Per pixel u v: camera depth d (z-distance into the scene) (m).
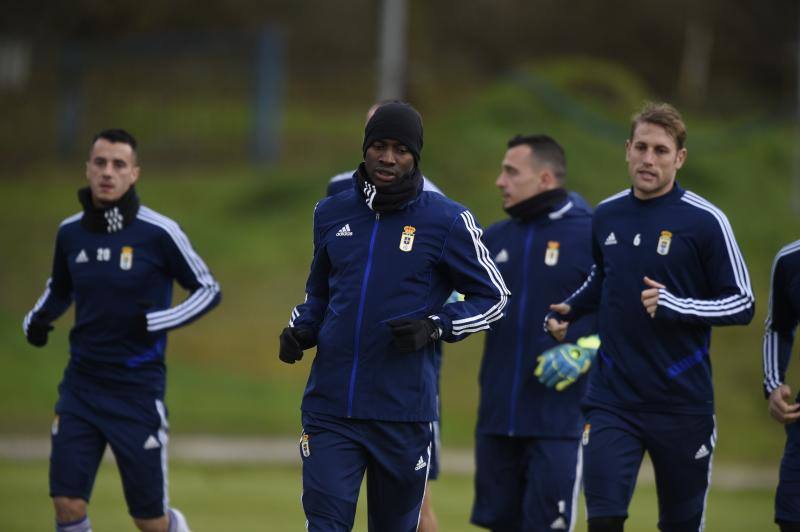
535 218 25.47
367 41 150.00
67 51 116.56
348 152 114.00
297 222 95.69
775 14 160.38
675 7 157.25
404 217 18.80
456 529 33.00
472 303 18.75
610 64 152.75
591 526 21.16
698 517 22.00
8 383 67.44
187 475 45.59
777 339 21.11
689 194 21.70
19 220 95.69
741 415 67.12
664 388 21.31
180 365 72.62
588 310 23.14
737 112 133.12
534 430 24.77
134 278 23.41
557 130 102.12
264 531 31.05
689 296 21.52
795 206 102.31
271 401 67.81
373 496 19.19
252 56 132.75
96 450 23.42
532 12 155.38
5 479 40.97
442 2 152.62
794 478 19.80
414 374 18.66
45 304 24.72
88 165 23.67
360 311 18.55
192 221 95.62
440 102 109.94
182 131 121.06
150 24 140.38
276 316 80.31
